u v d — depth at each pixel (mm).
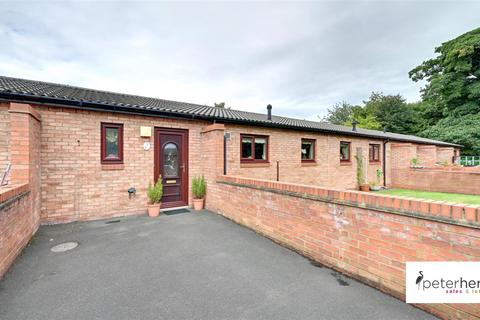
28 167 4027
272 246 3975
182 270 3111
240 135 8133
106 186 5727
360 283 2773
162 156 6555
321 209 3301
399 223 2422
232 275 2982
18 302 2348
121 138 5949
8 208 3035
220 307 2314
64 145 5234
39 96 4695
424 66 25703
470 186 10852
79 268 3129
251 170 8375
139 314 2188
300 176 9922
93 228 4914
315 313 2219
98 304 2342
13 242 3254
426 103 28016
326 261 3230
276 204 4129
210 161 6629
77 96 5922
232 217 5500
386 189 13086
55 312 2203
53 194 5133
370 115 29219
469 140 19625
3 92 4398
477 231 1896
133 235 4508
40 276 2898
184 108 7859
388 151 14039
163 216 5930
